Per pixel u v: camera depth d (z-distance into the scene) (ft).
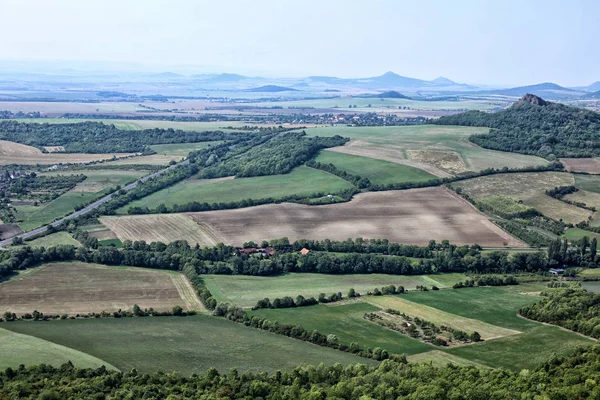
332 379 402.11
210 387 390.21
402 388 370.73
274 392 381.81
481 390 356.18
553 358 411.75
